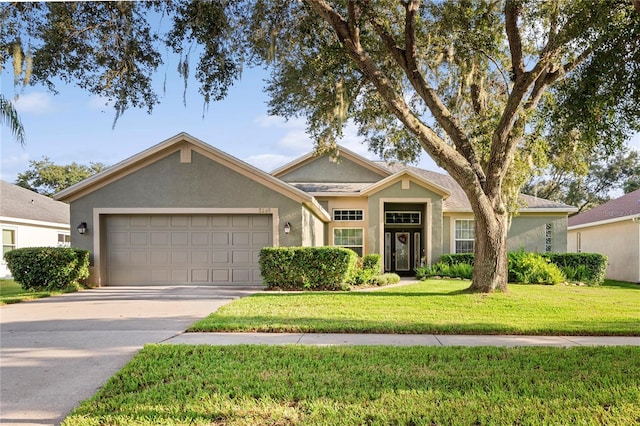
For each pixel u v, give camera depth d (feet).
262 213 44.57
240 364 16.83
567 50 29.81
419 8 36.42
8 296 36.17
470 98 42.01
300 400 13.43
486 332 22.91
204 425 11.80
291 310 28.50
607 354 18.34
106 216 45.14
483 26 35.70
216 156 44.45
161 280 44.96
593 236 72.74
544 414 12.29
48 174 131.34
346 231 63.21
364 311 28.22
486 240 35.12
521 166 39.52
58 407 13.37
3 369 16.83
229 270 45.03
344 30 33.22
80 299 35.42
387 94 33.68
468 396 13.56
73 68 32.63
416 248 65.31
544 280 48.34
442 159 34.14
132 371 16.19
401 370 16.11
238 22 32.09
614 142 28.19
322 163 68.28
